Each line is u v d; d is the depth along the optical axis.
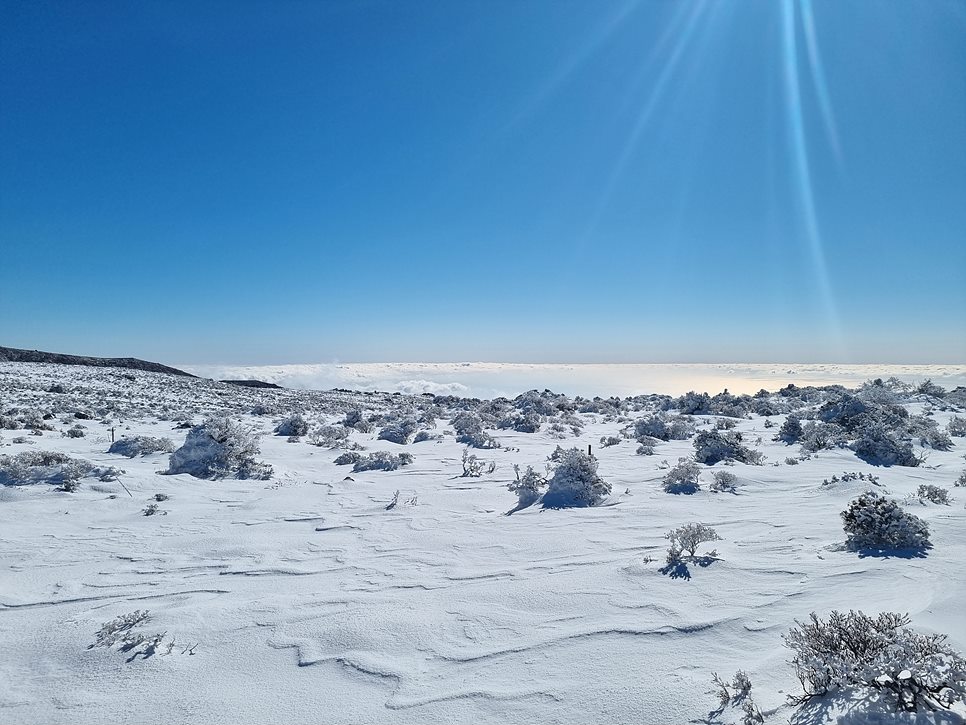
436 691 3.70
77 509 9.03
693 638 4.12
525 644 4.25
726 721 3.05
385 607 5.12
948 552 5.37
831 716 2.91
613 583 5.36
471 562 6.41
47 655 4.36
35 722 3.53
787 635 4.00
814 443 14.88
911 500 7.86
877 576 4.94
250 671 4.09
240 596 5.53
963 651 3.35
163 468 12.77
